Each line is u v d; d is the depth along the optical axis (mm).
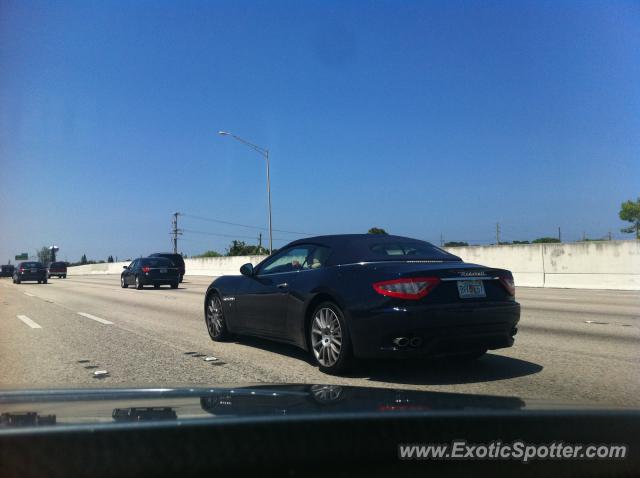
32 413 2498
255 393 3059
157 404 2736
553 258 22172
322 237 6809
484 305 5641
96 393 3113
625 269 19906
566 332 9094
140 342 8492
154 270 24219
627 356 7043
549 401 2865
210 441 2123
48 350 7816
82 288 26141
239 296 7688
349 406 2633
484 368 6336
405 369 6277
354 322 5594
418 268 5582
